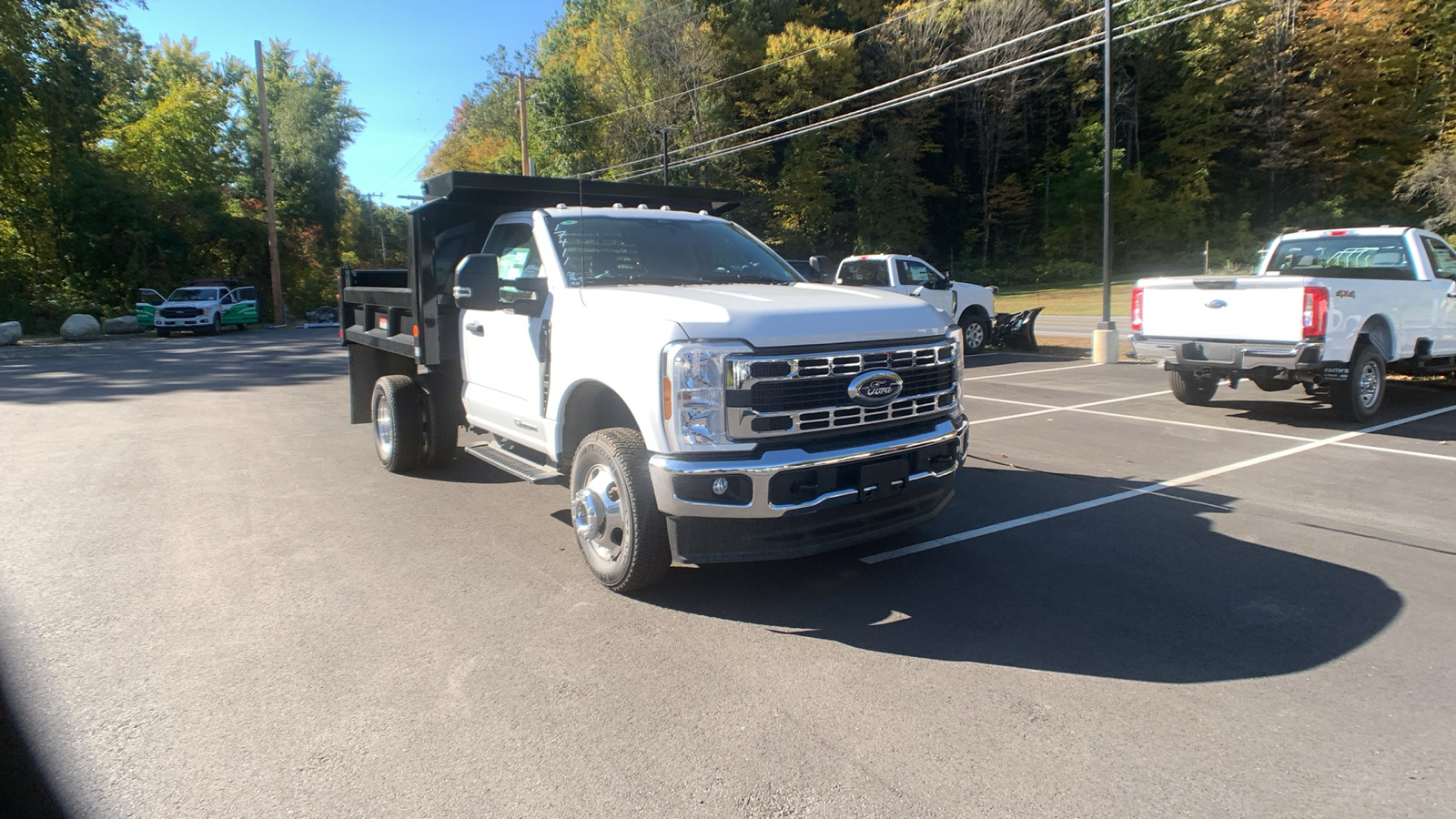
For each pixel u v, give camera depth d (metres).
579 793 2.84
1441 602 4.45
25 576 4.96
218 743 3.17
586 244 5.46
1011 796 2.80
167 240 38.03
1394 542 5.43
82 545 5.55
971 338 18.06
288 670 3.76
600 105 44.34
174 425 10.30
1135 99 54.16
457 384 7.33
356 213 63.22
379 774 2.96
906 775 2.93
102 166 36.06
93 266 35.59
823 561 5.22
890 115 52.91
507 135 57.03
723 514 4.02
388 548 5.50
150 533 5.81
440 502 6.64
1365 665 3.75
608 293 4.82
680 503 4.06
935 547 5.46
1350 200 47.75
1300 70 47.19
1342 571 4.93
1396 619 4.25
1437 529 5.70
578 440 5.15
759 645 4.02
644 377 4.21
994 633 4.14
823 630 4.20
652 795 2.83
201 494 6.89
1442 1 43.34
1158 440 8.77
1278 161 47.16
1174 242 53.25
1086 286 49.03
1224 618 4.29
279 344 25.20
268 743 3.16
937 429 4.66
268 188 39.66
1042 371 14.76
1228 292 9.45
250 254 44.19
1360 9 43.97
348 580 4.91
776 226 49.78
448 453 7.45
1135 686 3.58
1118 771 2.95
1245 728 3.23
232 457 8.38
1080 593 4.64
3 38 31.14
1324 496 6.54
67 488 7.11
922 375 4.62
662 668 3.78
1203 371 9.84
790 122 50.00
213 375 16.12
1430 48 44.66
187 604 4.53
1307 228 47.78
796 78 47.97
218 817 2.71
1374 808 2.72
